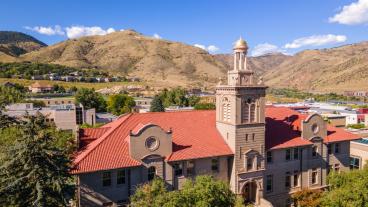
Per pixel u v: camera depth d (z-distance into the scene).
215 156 47.34
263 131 50.44
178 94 185.62
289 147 53.53
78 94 164.88
